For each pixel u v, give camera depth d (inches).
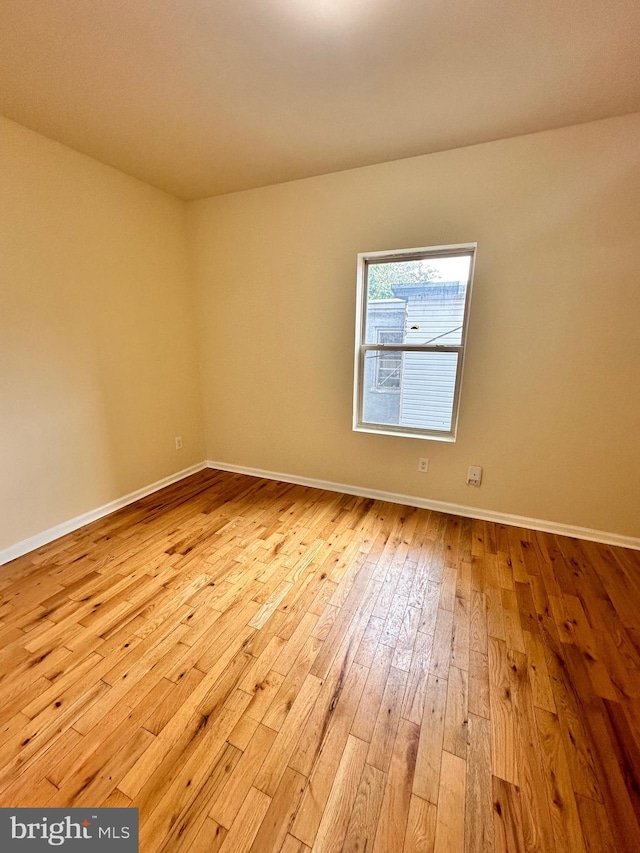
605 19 51.1
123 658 59.4
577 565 83.2
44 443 90.4
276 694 53.6
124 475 113.1
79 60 59.2
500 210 87.0
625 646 61.7
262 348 125.3
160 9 49.7
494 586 76.5
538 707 51.7
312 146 87.0
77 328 95.0
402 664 58.6
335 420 120.0
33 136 80.8
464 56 58.5
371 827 39.1
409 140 84.3
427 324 104.9
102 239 98.4
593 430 89.3
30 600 72.2
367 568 82.7
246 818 39.7
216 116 75.1
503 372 94.5
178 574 80.7
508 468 99.4
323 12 50.3
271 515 108.0
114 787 42.5
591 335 85.4
